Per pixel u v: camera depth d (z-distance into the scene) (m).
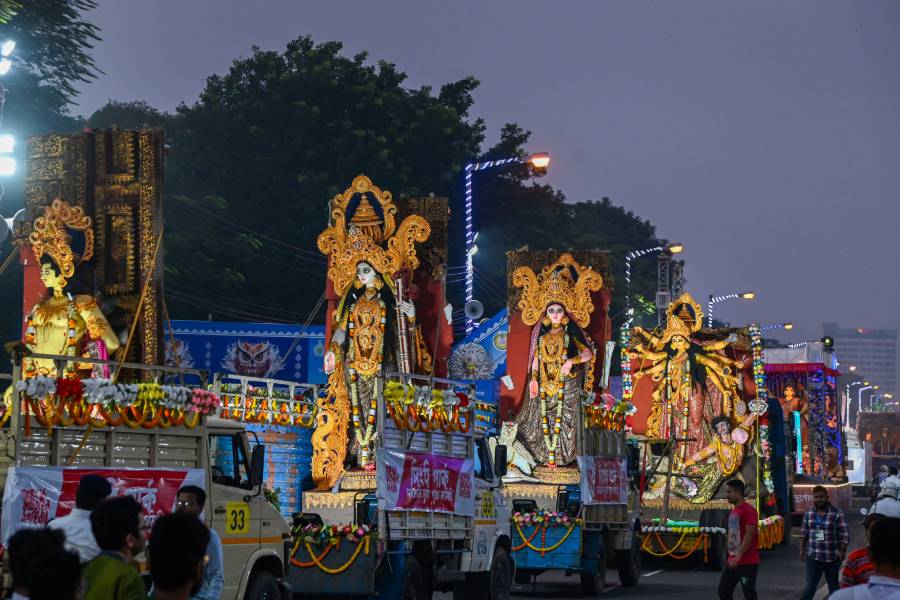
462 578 22.42
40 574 7.48
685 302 42.44
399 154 67.19
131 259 23.88
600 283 34.03
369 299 27.77
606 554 29.47
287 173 65.12
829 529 20.50
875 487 62.56
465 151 70.44
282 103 65.75
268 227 63.62
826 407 74.69
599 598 27.58
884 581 9.27
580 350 33.59
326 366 27.59
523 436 33.25
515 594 28.41
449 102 72.75
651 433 41.84
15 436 15.18
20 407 15.28
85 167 24.12
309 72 67.25
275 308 61.19
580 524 27.62
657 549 35.09
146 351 23.58
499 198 74.75
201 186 64.75
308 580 20.61
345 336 27.70
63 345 22.95
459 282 69.81
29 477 15.12
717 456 40.97
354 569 20.47
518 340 33.91
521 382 33.69
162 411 16.89
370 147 65.38
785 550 44.19
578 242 81.06
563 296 33.75
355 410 27.28
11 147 28.55
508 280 34.38
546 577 33.72
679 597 27.73
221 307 59.19
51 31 44.62
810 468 70.19
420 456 21.59
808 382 71.00
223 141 65.94
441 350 28.50
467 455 23.52
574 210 96.00
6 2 39.59
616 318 80.75
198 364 44.38
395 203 28.52
